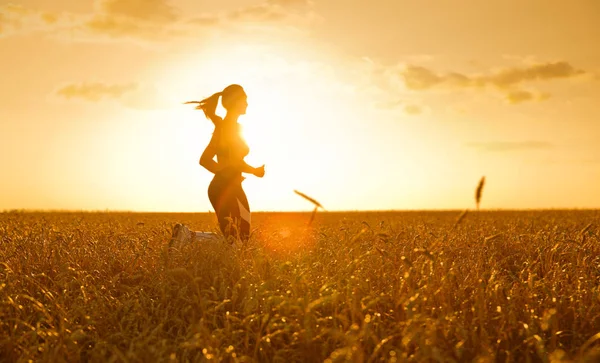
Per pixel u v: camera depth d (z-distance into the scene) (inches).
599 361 114.6
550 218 698.8
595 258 239.3
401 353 131.1
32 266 234.8
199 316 173.2
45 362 137.9
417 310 160.1
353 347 122.7
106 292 202.4
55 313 172.4
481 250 250.5
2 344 149.4
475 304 162.4
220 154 303.1
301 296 174.6
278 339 153.9
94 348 146.4
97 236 318.3
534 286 184.1
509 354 135.2
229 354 141.0
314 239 292.2
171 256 228.1
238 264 214.1
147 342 146.3
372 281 204.2
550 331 161.2
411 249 246.8
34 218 652.7
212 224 447.5
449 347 142.1
